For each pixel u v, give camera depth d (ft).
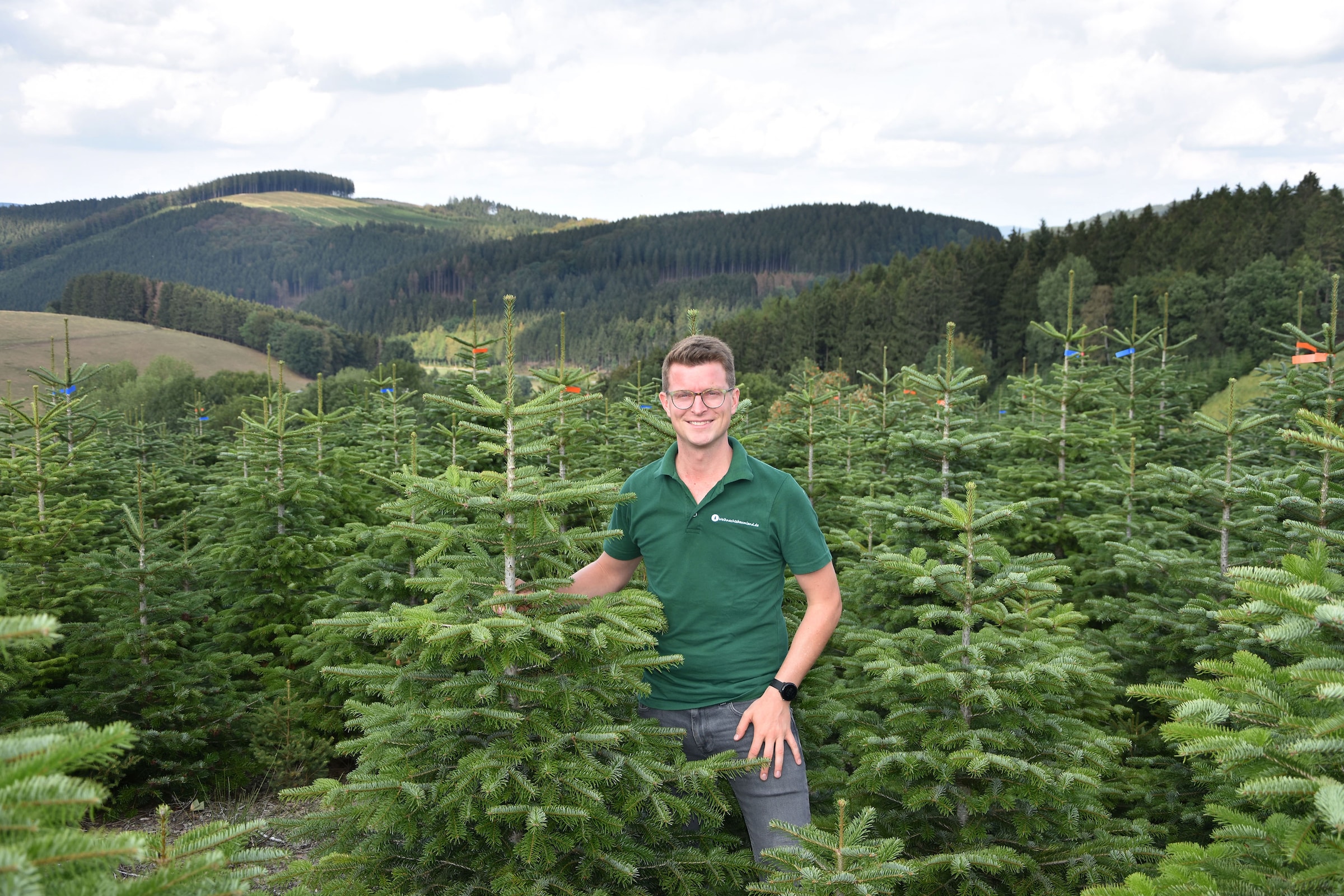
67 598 17.15
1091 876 10.24
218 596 21.36
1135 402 34.99
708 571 9.94
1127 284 207.31
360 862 9.68
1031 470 25.12
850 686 13.79
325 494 22.86
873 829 11.02
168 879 5.02
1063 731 11.22
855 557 20.71
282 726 17.12
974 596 11.74
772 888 8.26
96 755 4.68
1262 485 16.58
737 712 9.96
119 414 45.68
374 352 512.22
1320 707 6.79
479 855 9.61
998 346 241.76
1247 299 169.78
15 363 332.60
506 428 10.46
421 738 9.93
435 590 10.37
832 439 28.55
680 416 9.58
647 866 9.63
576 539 9.62
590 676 9.64
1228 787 9.53
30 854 4.18
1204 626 14.98
